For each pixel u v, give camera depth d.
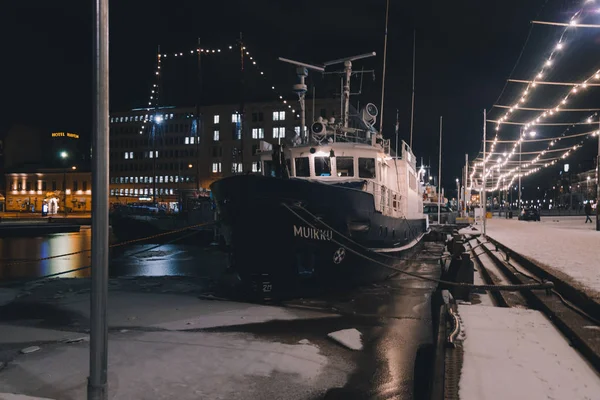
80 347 6.87
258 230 10.09
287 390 5.45
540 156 41.53
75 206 90.19
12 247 28.70
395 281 13.34
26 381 5.55
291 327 8.27
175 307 9.92
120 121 87.19
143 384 5.53
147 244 31.12
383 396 5.34
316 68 13.95
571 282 7.04
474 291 10.31
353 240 11.23
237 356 6.55
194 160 79.44
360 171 12.87
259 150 14.12
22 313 9.38
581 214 64.81
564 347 4.91
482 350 4.79
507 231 25.58
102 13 3.61
